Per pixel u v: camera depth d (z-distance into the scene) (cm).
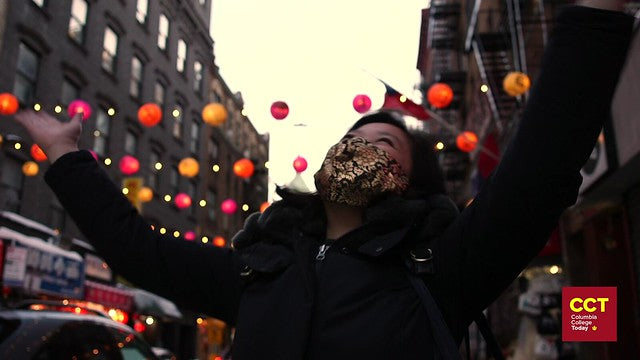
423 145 183
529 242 137
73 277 1471
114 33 2344
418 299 149
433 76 3016
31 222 1683
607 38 134
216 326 3275
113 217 172
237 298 170
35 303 443
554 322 989
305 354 146
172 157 2845
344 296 150
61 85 1928
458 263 148
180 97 2988
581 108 132
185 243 177
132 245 171
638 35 730
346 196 164
